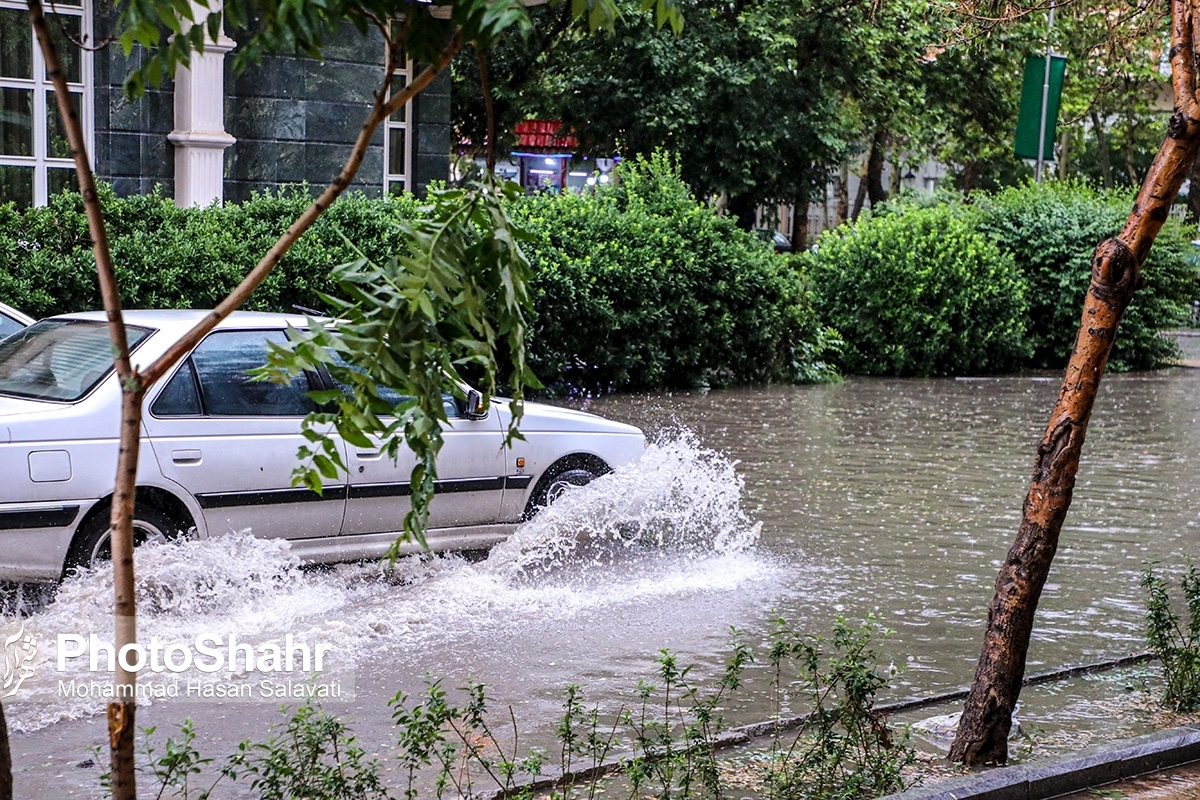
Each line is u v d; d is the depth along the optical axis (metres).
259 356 8.04
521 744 5.77
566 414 9.55
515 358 3.41
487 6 2.80
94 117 16.42
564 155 35.31
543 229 18.72
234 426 7.82
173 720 5.99
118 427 7.39
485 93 3.36
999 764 5.68
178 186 17.00
